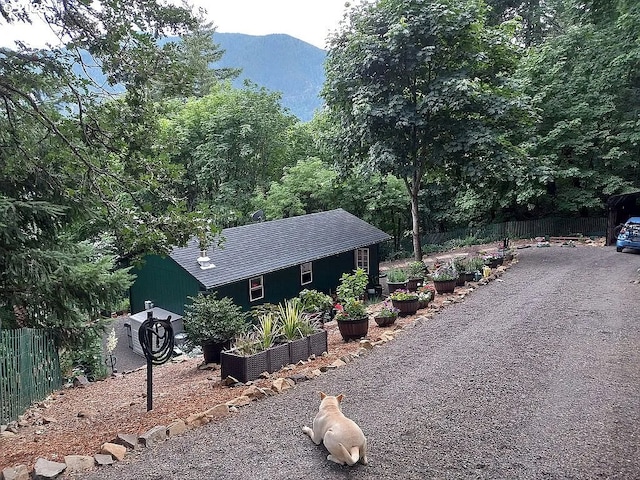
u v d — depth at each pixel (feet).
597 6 69.41
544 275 49.67
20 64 22.85
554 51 82.74
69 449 16.49
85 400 25.35
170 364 35.53
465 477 13.53
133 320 50.37
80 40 22.36
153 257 55.01
